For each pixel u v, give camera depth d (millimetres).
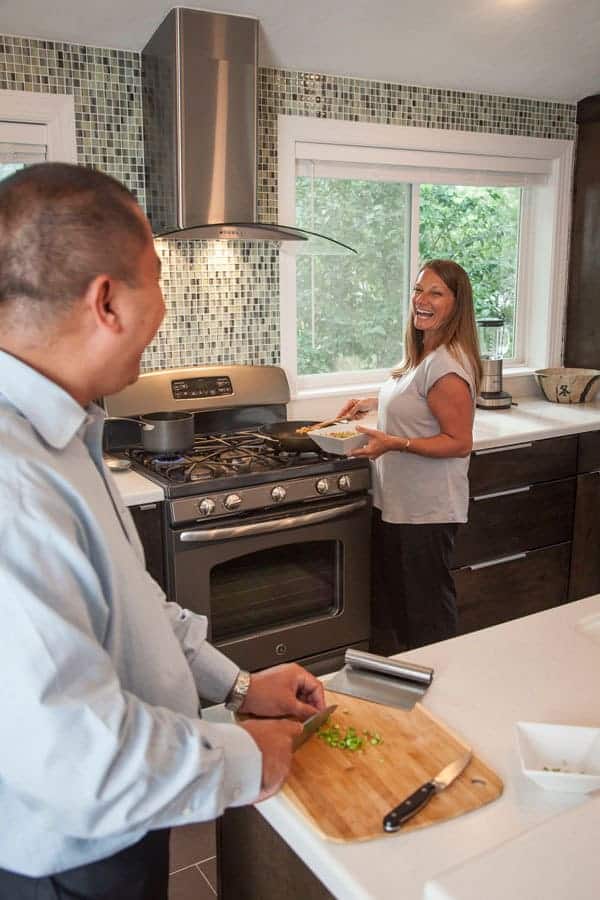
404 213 3559
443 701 1236
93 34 2627
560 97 3701
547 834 831
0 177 2691
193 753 831
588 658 1363
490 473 3133
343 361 3533
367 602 2859
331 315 3455
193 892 2010
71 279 852
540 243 3951
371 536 2863
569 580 3492
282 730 986
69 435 887
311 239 2832
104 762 768
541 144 3727
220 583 2566
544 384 3805
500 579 3266
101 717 772
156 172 2770
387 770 1061
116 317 884
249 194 2740
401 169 3443
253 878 1241
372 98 3234
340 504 2709
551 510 3346
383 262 3547
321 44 2891
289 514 2611
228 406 3039
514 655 1376
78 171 868
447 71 3258
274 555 2660
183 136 2588
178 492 2395
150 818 812
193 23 2518
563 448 3320
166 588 2482
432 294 2500
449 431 2500
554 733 1103
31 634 755
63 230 841
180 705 1000
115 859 958
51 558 790
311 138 3133
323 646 2797
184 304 2994
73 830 800
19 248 847
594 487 3457
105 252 856
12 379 867
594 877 771
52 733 751
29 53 2600
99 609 843
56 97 2660
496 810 988
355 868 891
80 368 897
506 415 3527
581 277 3908
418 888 862
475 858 797
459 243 3789
